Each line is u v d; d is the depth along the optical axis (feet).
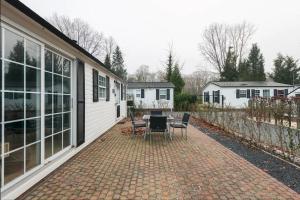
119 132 31.73
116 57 151.43
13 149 11.02
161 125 24.77
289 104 22.18
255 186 12.46
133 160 17.38
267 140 22.66
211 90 93.20
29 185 11.59
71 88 19.25
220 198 11.00
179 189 12.00
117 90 43.50
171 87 82.53
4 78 10.41
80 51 18.66
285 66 138.00
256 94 84.12
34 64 12.99
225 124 33.35
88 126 23.16
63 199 10.70
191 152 20.10
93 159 17.61
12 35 10.98
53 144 15.72
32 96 12.78
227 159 17.84
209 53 132.98
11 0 9.52
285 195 11.34
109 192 11.53
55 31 13.57
